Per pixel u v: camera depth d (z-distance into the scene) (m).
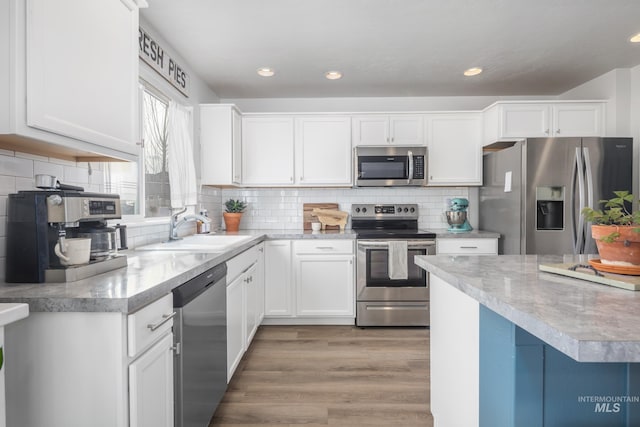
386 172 3.37
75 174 1.62
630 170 2.79
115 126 1.41
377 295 3.15
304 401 1.99
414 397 2.03
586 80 3.36
